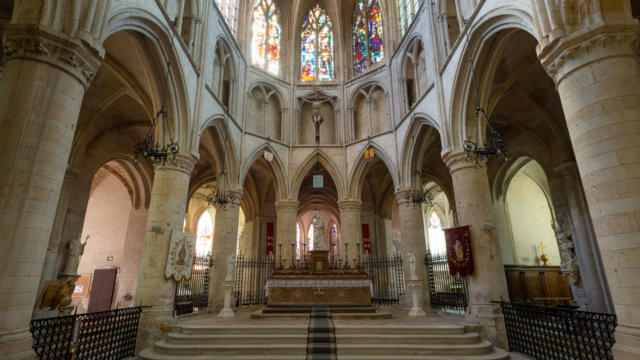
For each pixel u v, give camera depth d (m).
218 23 20.66
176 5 16.05
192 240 16.06
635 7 12.16
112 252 26.81
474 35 13.83
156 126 15.19
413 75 23.16
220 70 21.06
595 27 7.88
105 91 17.91
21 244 7.29
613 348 6.97
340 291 16.22
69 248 18.88
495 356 10.31
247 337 10.95
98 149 21.50
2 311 6.89
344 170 25.77
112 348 11.15
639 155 7.20
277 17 29.47
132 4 11.61
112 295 25.70
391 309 20.53
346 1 29.92
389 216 31.59
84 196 20.39
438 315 17.38
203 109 17.95
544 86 17.55
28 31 8.02
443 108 16.84
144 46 13.84
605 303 16.25
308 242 44.53
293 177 25.78
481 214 14.28
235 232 21.95
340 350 10.30
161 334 13.04
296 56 29.06
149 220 14.59
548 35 8.68
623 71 7.70
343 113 27.09
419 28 20.64
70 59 8.47
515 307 12.05
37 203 7.61
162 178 15.03
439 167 28.41
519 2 10.98
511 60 15.91
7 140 7.60
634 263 6.88
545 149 20.20
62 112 8.29
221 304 20.22
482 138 15.03
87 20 8.84
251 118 25.28
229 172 22.28
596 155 7.64
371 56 27.62
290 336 10.96
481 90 14.78
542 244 25.97
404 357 9.94
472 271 13.85
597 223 7.55
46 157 7.86
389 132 23.72
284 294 16.17
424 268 20.28
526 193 27.02
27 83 7.92
